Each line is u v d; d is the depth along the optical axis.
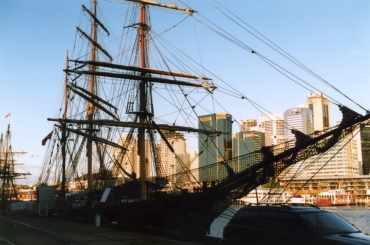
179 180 29.89
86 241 20.92
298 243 13.14
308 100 175.62
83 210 36.38
